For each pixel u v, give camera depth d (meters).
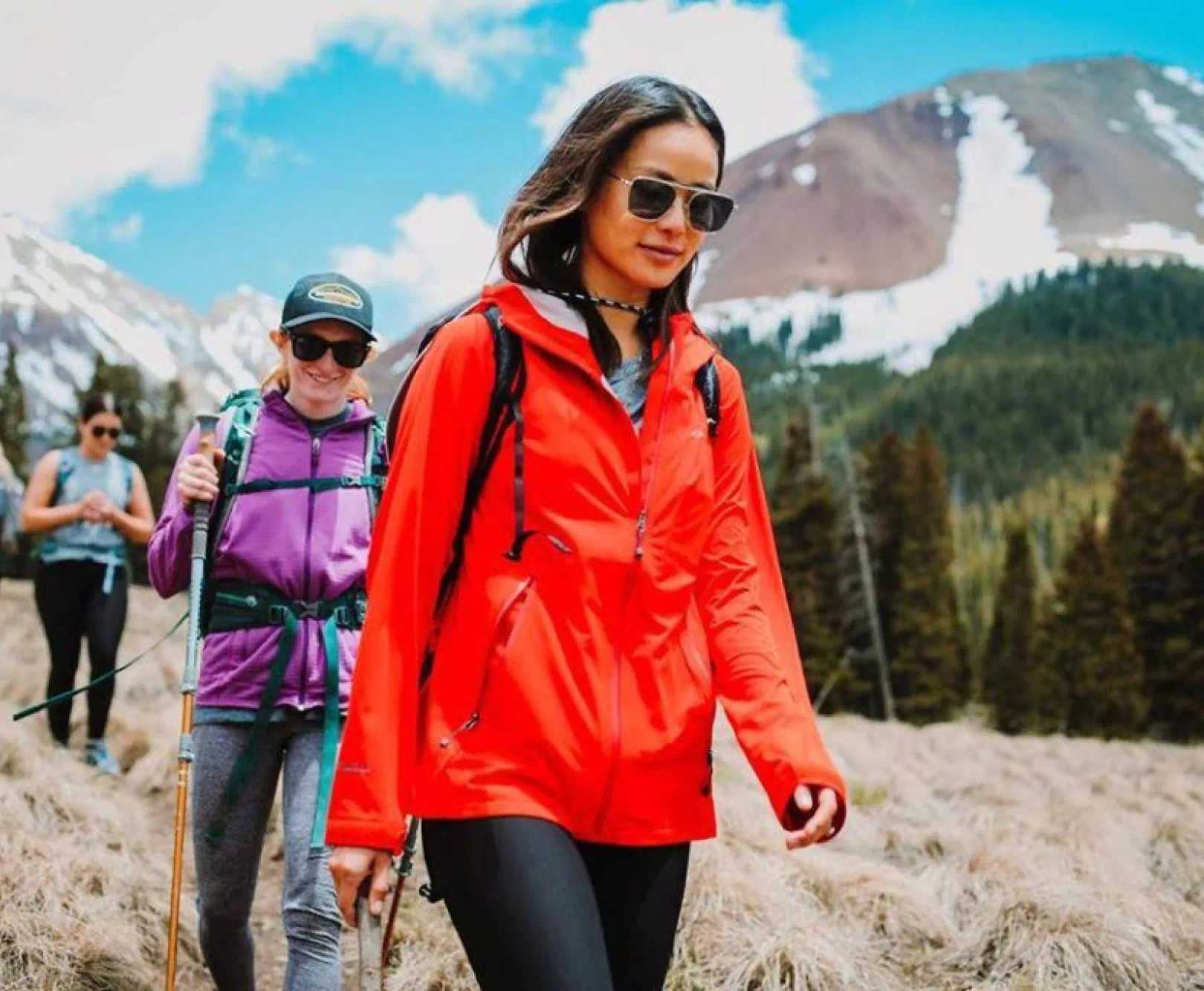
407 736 1.93
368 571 2.00
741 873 4.64
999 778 9.77
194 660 3.12
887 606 54.31
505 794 1.88
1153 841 6.55
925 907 4.78
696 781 2.02
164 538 3.25
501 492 1.98
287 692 3.08
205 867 3.14
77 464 6.80
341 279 3.27
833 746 10.09
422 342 2.10
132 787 6.76
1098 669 51.06
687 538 2.03
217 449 3.25
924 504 54.81
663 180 2.07
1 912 3.92
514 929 1.80
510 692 1.91
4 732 5.95
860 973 4.25
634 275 2.09
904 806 7.41
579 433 1.98
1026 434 166.38
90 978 3.88
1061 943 4.32
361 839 1.86
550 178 2.12
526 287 2.10
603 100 2.10
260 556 3.14
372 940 1.87
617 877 2.00
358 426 3.33
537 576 1.95
